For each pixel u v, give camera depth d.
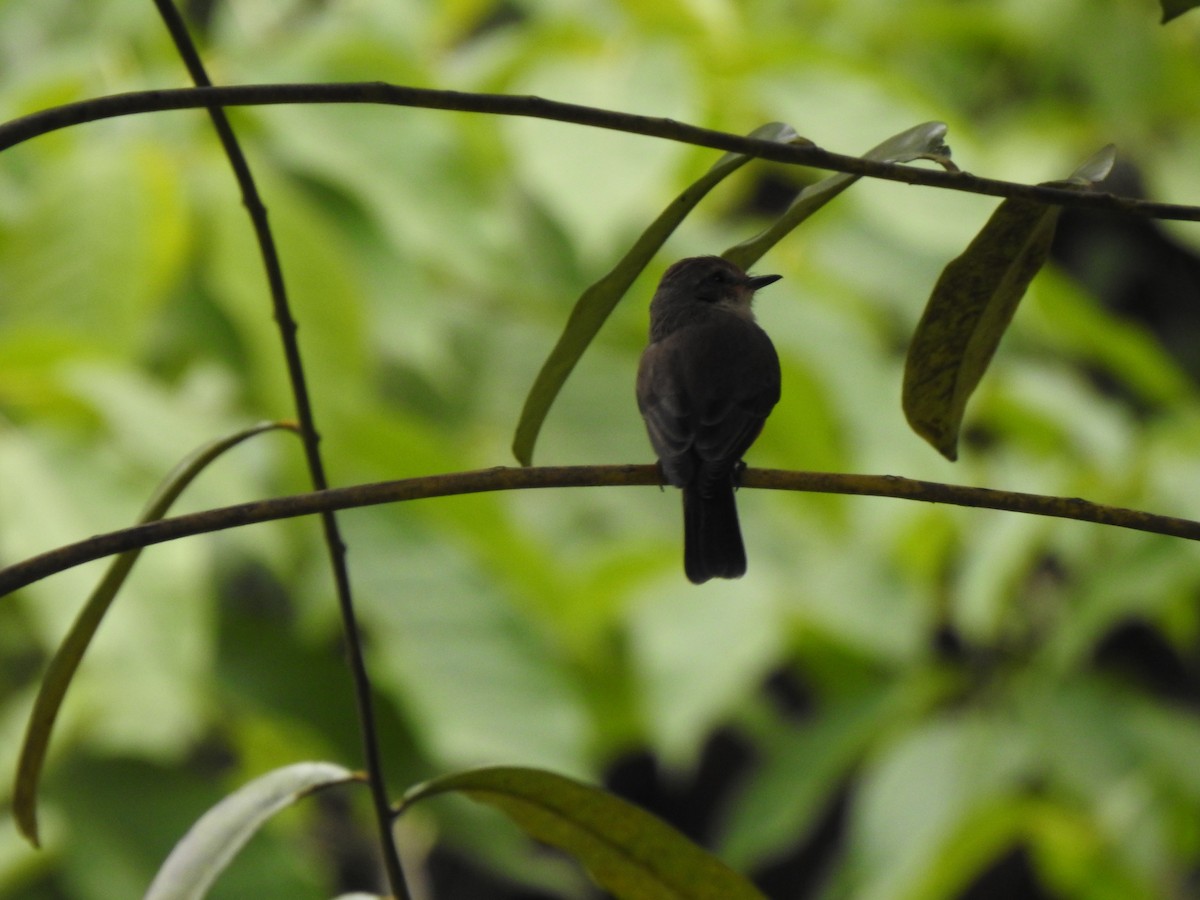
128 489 8.66
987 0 14.65
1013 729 11.73
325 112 10.45
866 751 13.81
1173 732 11.62
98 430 8.86
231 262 9.41
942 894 11.25
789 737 12.63
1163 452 11.29
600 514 11.56
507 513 9.52
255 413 10.23
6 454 8.48
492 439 11.21
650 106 9.30
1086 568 11.66
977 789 11.48
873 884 11.44
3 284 8.98
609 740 11.71
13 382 8.73
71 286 9.04
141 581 8.54
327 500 3.82
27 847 9.02
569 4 12.36
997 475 11.90
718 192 12.51
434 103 3.51
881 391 11.88
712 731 16.05
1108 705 11.70
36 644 9.63
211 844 4.17
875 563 12.25
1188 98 14.10
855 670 12.91
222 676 10.14
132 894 9.05
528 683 10.07
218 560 10.34
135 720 9.43
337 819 12.18
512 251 11.15
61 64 11.07
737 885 4.49
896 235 12.95
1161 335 16.27
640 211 10.50
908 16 14.16
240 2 13.03
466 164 10.67
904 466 11.75
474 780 4.34
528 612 10.17
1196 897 12.28
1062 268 16.09
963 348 4.70
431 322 10.67
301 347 9.48
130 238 9.09
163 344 10.36
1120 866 11.06
